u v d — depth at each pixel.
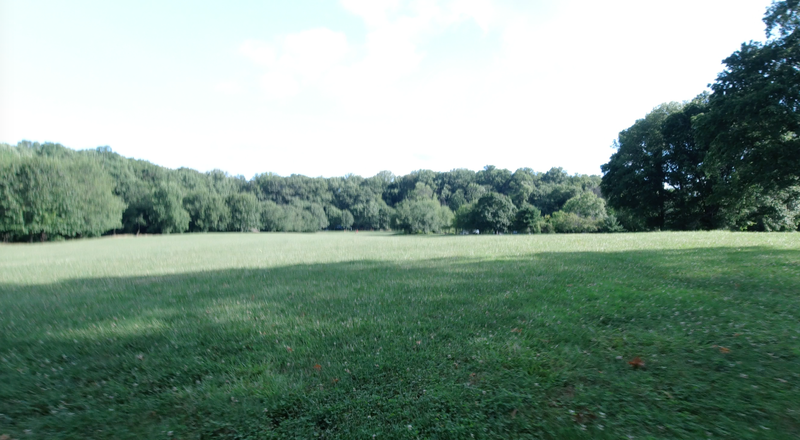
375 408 3.60
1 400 4.00
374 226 126.06
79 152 84.19
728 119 24.12
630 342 4.80
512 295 7.45
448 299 7.38
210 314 6.94
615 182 41.03
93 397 4.02
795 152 22.05
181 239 57.91
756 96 22.02
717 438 2.93
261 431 3.32
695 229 37.34
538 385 3.85
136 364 4.76
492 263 12.28
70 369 4.69
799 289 7.00
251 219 98.06
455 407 3.52
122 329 6.18
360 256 17.47
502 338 5.14
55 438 3.35
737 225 35.97
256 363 4.66
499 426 3.23
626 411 3.35
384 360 4.55
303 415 3.54
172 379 4.34
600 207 64.12
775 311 5.79
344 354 4.82
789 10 21.89
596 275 9.22
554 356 4.48
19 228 50.75
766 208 33.12
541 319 5.83
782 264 9.48
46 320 6.98
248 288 9.55
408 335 5.40
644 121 39.78
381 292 8.33
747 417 3.17
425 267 12.22
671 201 38.94
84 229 60.28
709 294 6.89
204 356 4.94
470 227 79.38
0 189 49.91
